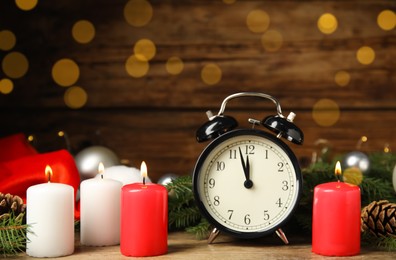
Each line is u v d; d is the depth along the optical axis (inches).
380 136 60.1
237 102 59.7
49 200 38.6
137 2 59.5
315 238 39.4
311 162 58.9
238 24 59.7
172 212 43.9
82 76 59.6
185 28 59.7
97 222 40.8
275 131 40.2
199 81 59.8
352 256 39.0
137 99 59.8
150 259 38.6
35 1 59.1
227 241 42.0
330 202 38.8
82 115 59.8
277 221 40.4
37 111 59.6
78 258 38.7
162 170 60.1
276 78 59.8
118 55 59.6
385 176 49.9
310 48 59.7
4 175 45.0
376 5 59.6
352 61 59.8
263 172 40.5
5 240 38.7
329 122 59.9
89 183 40.9
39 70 59.4
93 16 59.4
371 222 41.0
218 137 40.3
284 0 59.6
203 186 40.5
